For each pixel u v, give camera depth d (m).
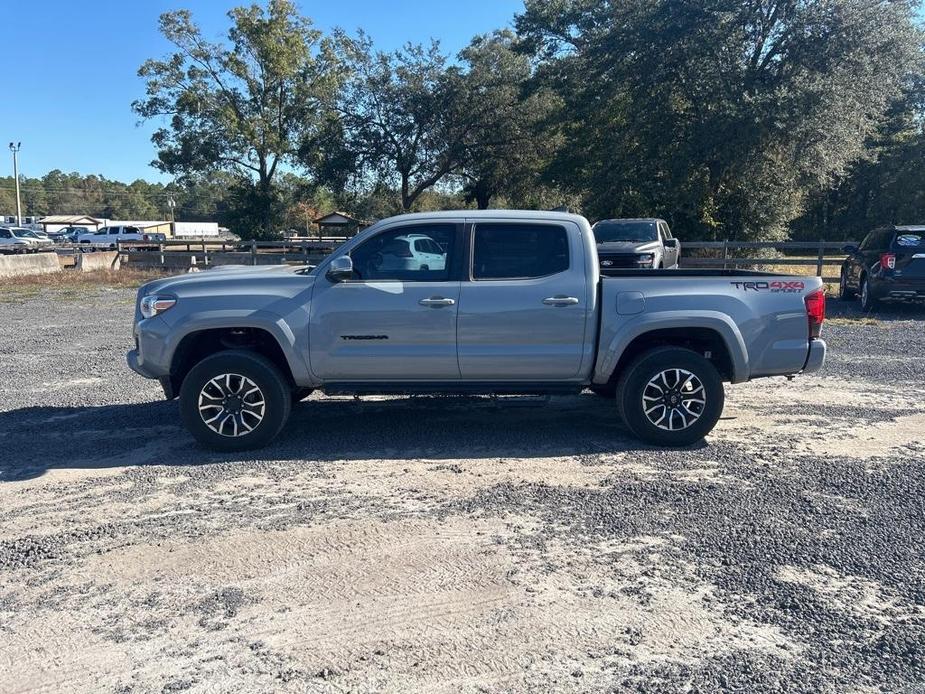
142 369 6.00
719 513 4.63
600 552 4.12
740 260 19.45
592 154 33.19
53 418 6.99
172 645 3.27
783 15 24.75
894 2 24.03
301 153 43.78
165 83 44.81
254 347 6.23
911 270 13.20
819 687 2.95
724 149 24.97
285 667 3.11
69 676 3.06
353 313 5.85
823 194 45.38
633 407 5.93
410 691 2.94
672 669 3.06
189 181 48.22
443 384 6.02
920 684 2.97
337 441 6.16
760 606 3.55
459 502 4.84
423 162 43.06
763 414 6.93
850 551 4.11
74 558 4.11
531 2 36.38
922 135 44.56
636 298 5.85
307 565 4.00
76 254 27.02
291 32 45.41
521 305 5.83
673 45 25.72
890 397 7.55
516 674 3.04
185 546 4.24
